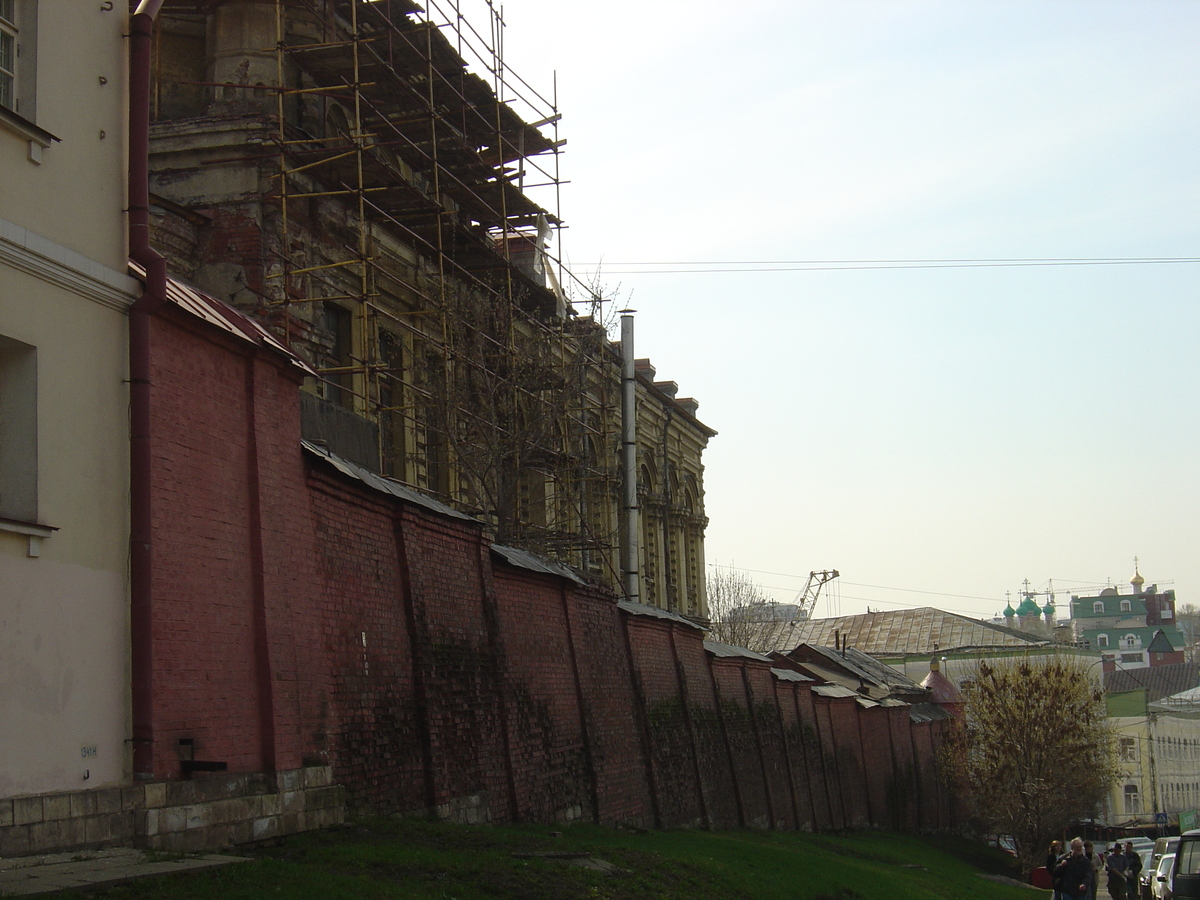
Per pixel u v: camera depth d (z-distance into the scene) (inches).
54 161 406.0
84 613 397.4
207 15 1023.0
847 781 1731.1
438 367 1136.8
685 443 2054.6
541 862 512.4
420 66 1112.8
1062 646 3405.5
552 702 799.1
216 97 997.8
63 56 415.8
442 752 623.2
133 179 438.9
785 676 1505.9
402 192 1050.1
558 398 1279.5
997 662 2598.4
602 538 1424.7
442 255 1093.8
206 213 953.5
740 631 2667.3
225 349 488.1
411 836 522.9
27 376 389.7
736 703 1293.1
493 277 1266.0
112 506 414.9
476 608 700.7
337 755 532.4
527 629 783.7
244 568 484.7
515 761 714.2
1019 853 2037.4
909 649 3636.8
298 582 518.9
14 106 398.6
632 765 933.2
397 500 618.2
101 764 398.0
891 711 2054.6
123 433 424.2
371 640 579.5
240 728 468.4
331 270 1019.3
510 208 1344.7
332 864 440.8
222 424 480.4
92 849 383.2
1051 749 2036.2
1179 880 1079.0
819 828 1536.7
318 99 1068.5
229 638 468.8
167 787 417.4
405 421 1114.7
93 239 419.5
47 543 384.8
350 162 991.6
